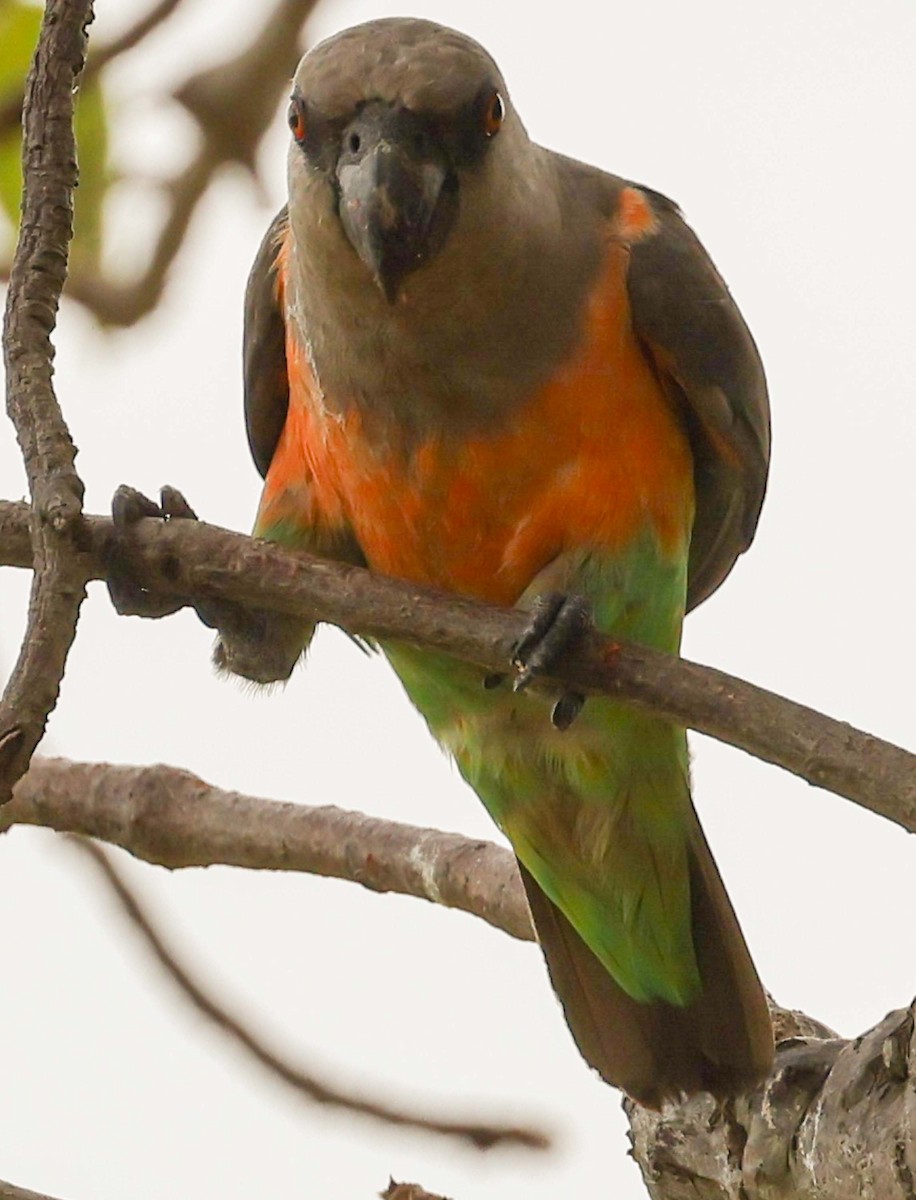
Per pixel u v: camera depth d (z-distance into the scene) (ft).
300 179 28.45
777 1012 30.66
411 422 29.91
